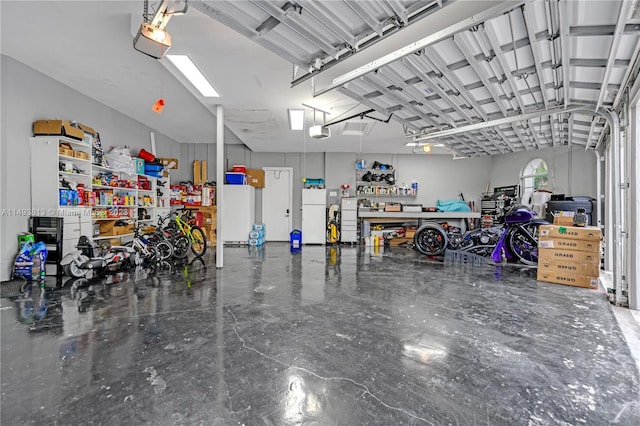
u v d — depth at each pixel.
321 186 8.95
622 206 3.39
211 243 8.23
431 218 8.54
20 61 4.10
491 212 8.36
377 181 9.17
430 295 3.52
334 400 1.58
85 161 4.88
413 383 1.74
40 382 1.72
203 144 8.93
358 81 3.40
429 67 2.95
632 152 3.10
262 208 9.28
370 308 3.05
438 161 9.26
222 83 4.16
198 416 1.45
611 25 2.05
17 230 4.12
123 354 2.06
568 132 4.98
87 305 3.09
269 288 3.80
